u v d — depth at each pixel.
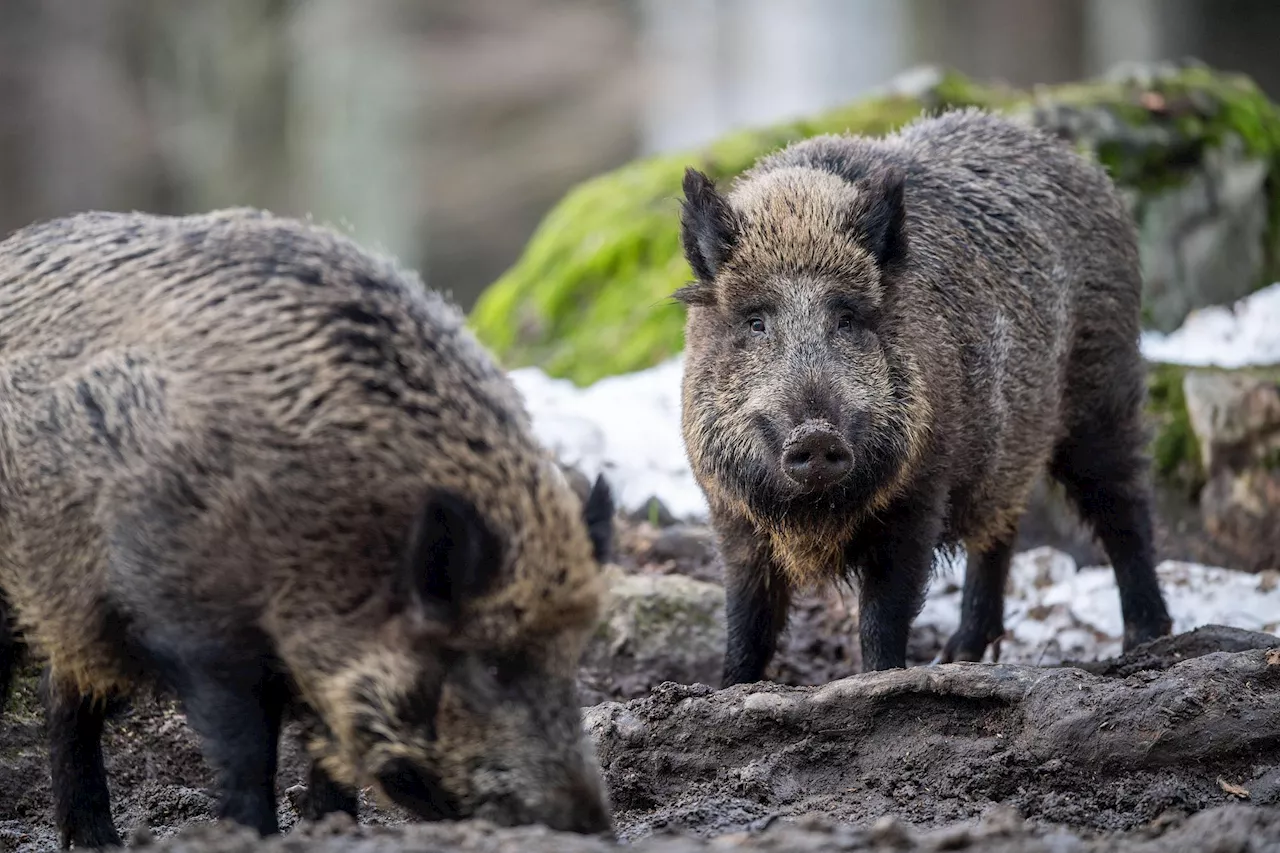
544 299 21.64
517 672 7.89
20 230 9.53
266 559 8.06
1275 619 14.84
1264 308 19.84
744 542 12.17
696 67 61.53
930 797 10.23
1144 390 14.74
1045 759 10.26
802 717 10.73
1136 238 14.84
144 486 8.20
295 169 56.34
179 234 8.86
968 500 12.88
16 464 8.70
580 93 60.03
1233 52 51.84
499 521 7.90
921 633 15.46
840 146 13.19
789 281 11.41
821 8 61.31
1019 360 13.08
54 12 56.19
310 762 9.01
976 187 13.32
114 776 11.54
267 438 8.06
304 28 56.72
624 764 10.79
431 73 58.09
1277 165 21.55
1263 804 9.82
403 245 56.28
